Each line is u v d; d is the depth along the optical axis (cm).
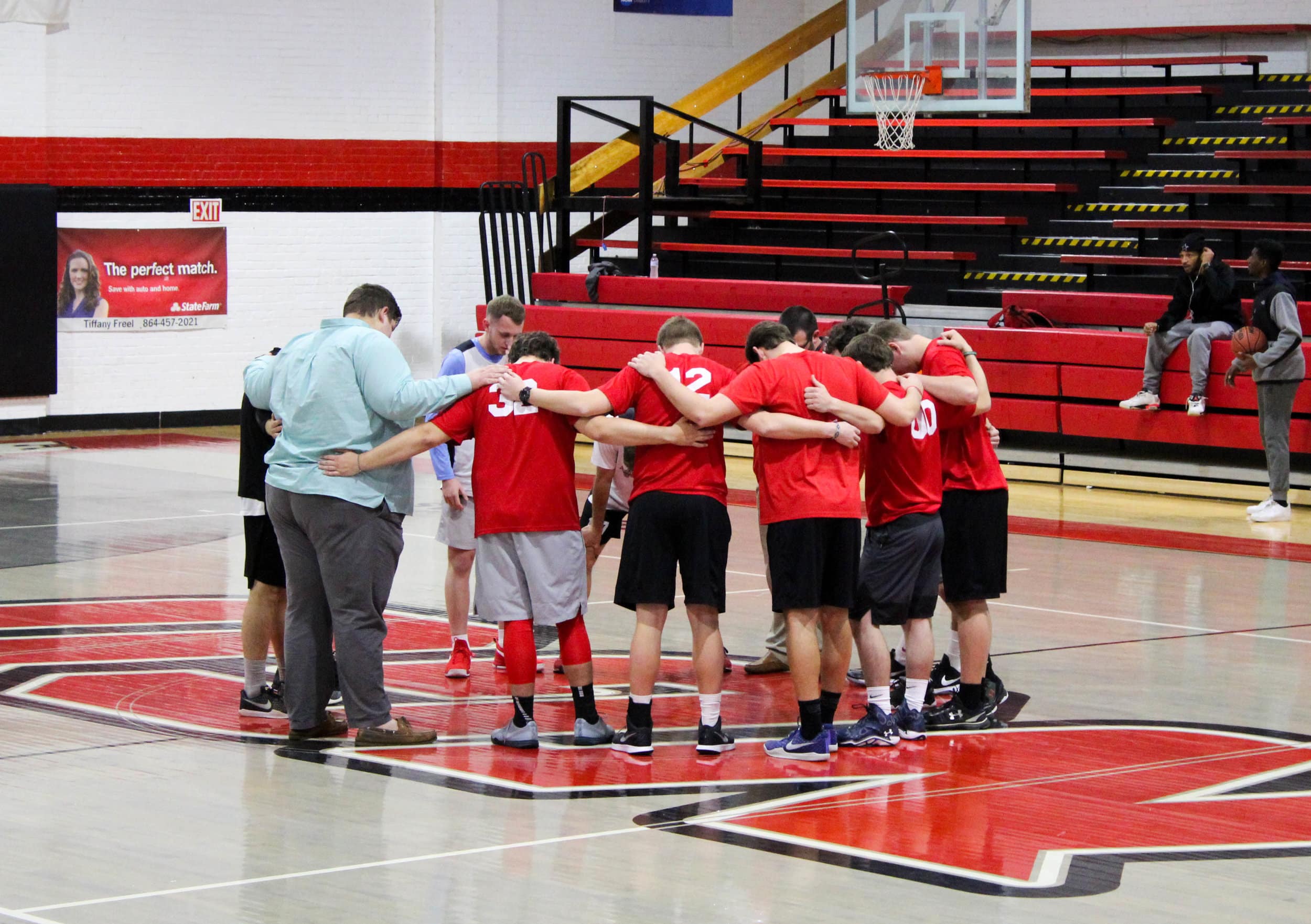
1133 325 1459
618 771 625
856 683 790
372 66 1947
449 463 773
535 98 2045
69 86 1778
